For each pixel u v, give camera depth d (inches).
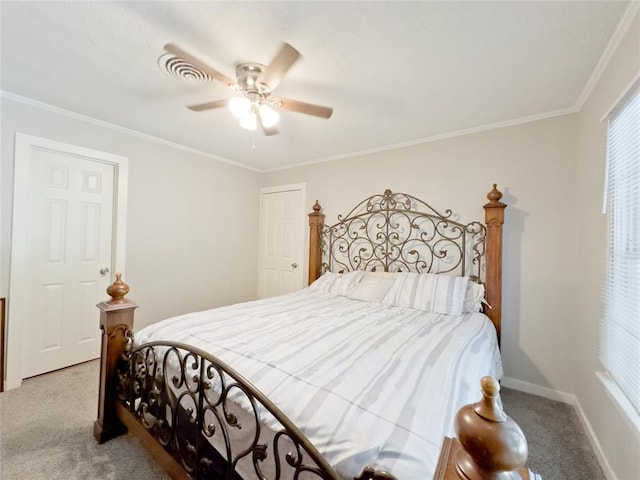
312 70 67.2
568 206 84.3
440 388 38.5
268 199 161.9
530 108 84.6
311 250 136.4
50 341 93.7
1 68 69.6
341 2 48.3
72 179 97.3
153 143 116.9
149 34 57.1
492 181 96.3
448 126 98.1
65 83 76.1
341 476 28.0
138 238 113.2
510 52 59.9
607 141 58.8
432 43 57.7
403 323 70.8
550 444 65.6
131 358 59.8
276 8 49.9
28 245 88.2
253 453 35.1
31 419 70.3
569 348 83.6
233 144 122.3
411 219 113.1
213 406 40.7
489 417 21.4
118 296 65.4
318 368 43.4
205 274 137.8
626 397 50.3
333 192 136.4
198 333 58.7
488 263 91.5
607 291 59.1
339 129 102.2
